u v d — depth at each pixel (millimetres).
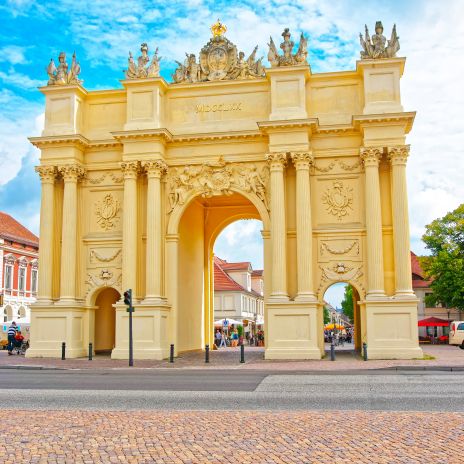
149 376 27297
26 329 76375
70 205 44281
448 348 58531
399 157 40844
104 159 45594
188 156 44219
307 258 40938
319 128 42219
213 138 43562
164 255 43750
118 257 44438
